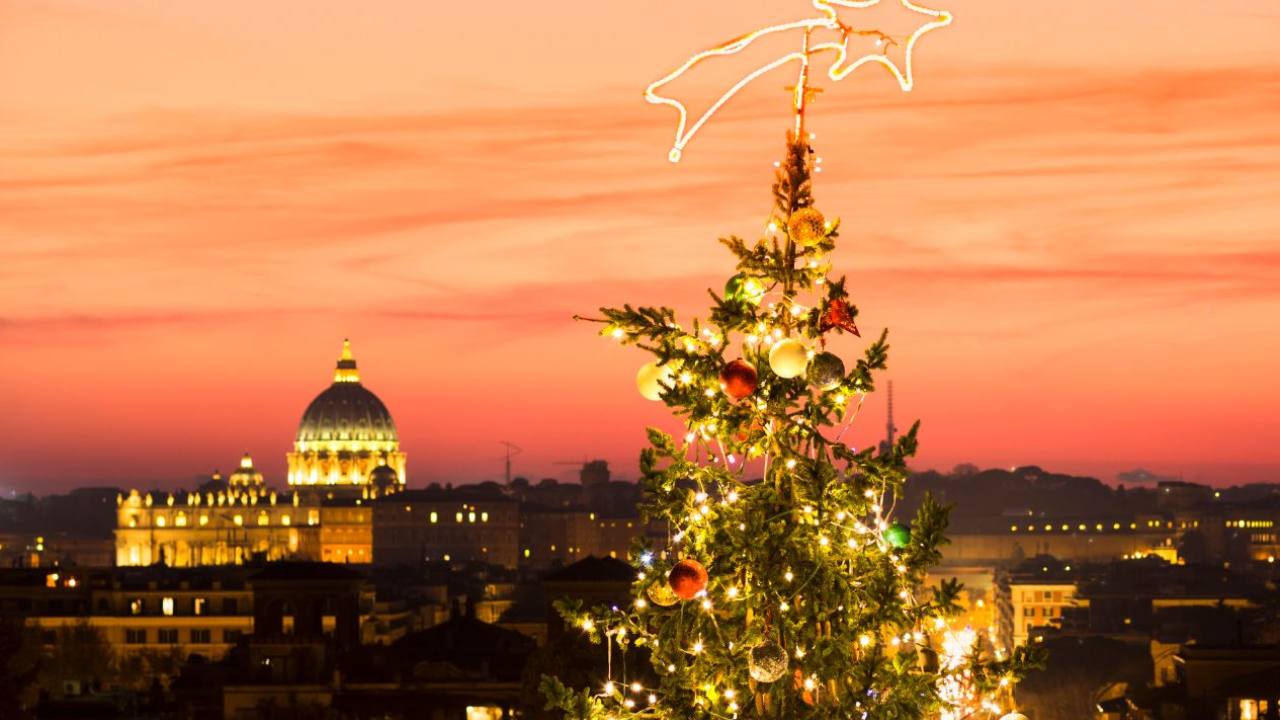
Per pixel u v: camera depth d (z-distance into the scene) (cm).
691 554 5750
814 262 5694
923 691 5600
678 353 5684
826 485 5606
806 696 5712
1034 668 5669
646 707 5862
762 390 5678
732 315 5688
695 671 5709
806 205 5784
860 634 5647
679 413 5728
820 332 5703
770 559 5616
